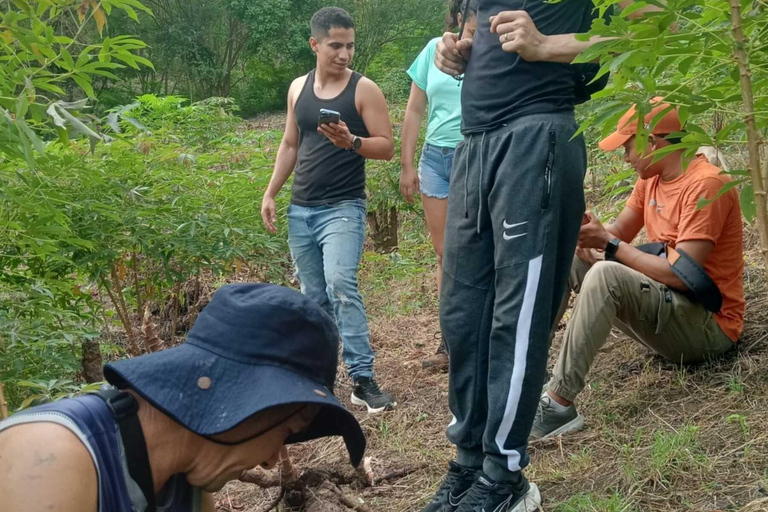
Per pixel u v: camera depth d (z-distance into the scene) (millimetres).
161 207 4395
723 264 3152
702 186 3025
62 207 3857
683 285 3031
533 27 2383
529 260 2414
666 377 3328
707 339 3184
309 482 2949
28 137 2336
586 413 3285
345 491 3035
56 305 4074
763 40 1894
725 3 1826
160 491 1426
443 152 4180
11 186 3123
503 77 2488
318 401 1332
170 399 1307
